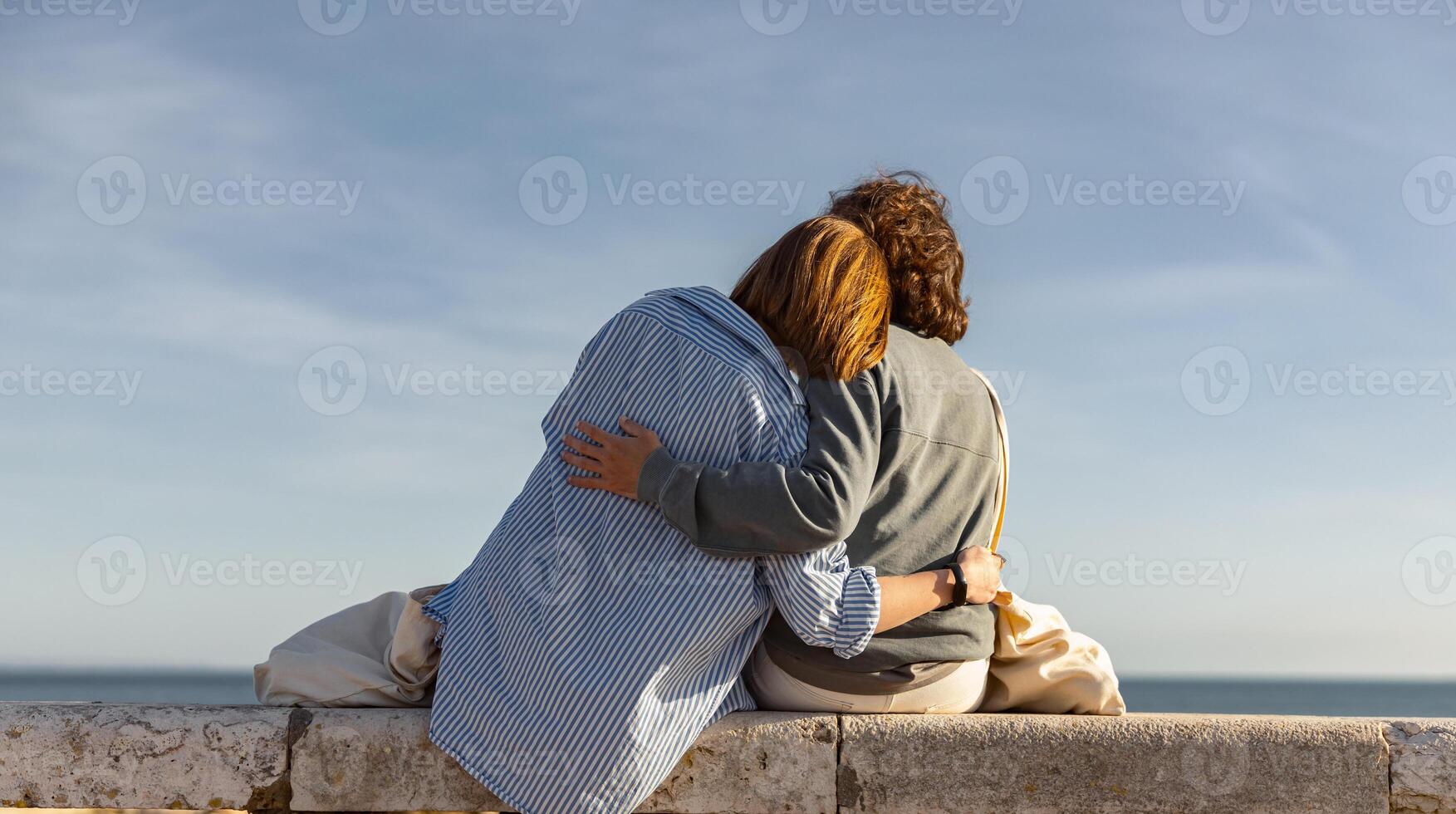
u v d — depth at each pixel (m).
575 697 2.24
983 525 2.57
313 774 2.44
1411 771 2.36
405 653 2.54
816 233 2.42
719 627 2.28
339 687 2.56
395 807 2.42
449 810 2.42
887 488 2.39
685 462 2.26
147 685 139.88
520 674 2.31
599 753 2.22
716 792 2.41
